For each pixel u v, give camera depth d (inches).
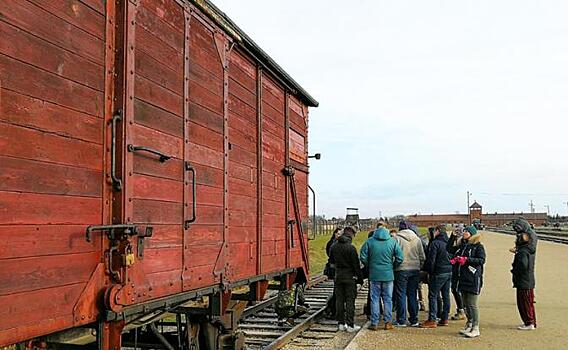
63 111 146.9
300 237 374.0
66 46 149.1
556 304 540.1
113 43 169.9
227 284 244.8
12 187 129.2
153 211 185.9
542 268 914.7
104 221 161.9
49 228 140.2
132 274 169.8
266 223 308.8
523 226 414.9
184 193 208.8
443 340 370.3
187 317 250.4
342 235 414.0
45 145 139.9
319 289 637.9
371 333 393.7
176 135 205.3
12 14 130.9
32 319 133.8
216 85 245.0
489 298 582.6
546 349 346.6
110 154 165.6
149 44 188.4
